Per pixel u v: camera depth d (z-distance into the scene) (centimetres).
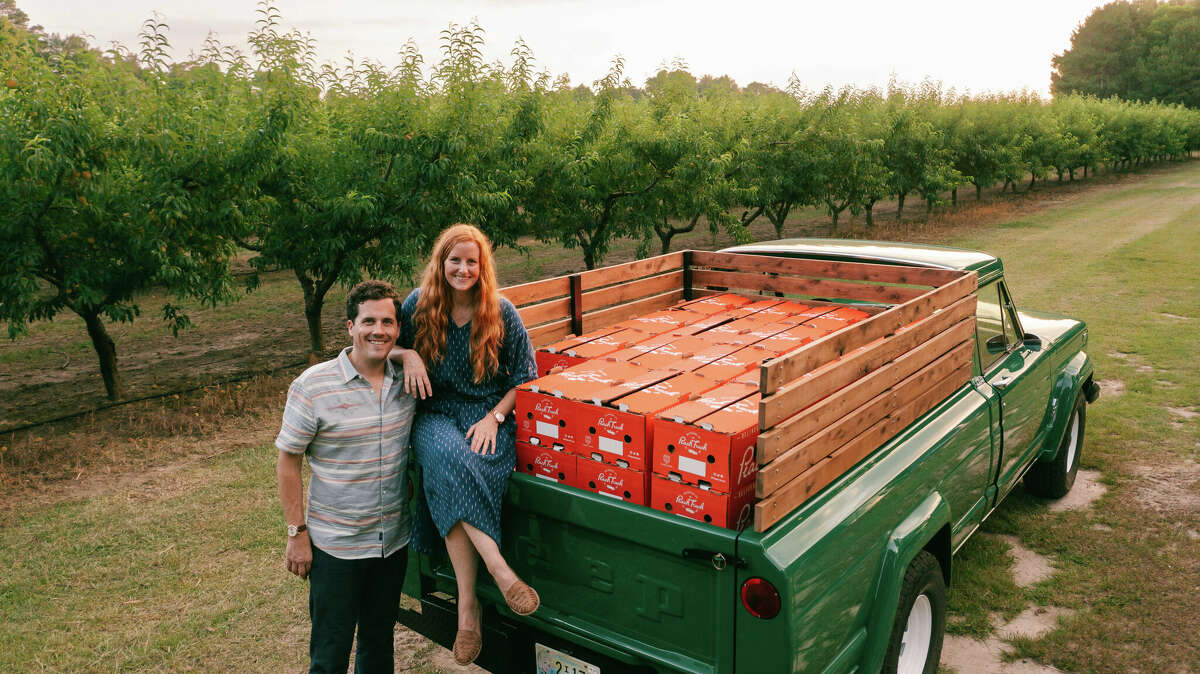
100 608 417
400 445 285
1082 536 474
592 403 261
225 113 817
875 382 285
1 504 550
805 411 241
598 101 1192
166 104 761
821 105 1920
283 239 905
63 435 700
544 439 277
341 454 277
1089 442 624
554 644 281
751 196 1575
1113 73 10844
